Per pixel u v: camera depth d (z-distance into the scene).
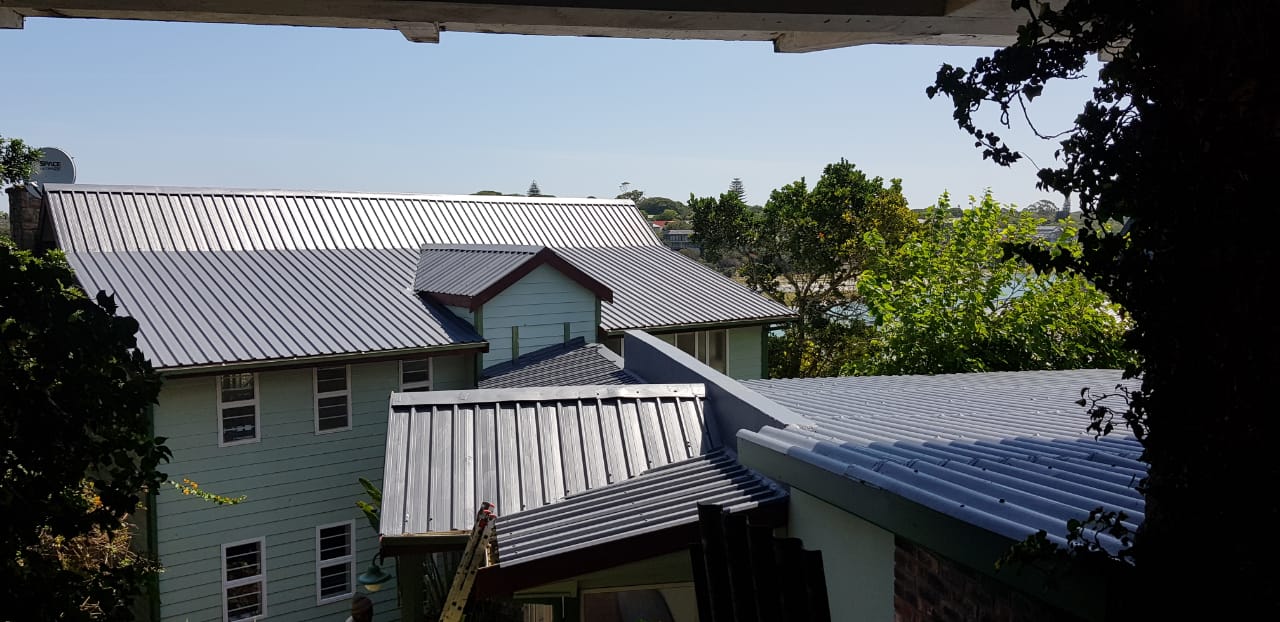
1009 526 3.46
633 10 3.36
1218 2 2.14
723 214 41.97
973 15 3.50
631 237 24.41
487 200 23.41
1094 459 4.70
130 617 3.93
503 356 16.75
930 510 4.01
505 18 3.41
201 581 14.10
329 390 15.33
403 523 7.29
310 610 15.16
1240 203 2.10
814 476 5.27
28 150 16.14
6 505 3.47
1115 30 2.47
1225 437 2.19
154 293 15.66
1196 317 2.25
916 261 18.84
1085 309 17.30
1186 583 2.36
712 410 8.90
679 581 6.26
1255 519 2.13
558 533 6.49
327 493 15.35
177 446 13.77
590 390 8.98
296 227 19.80
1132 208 2.40
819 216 39.31
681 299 20.38
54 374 3.57
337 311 16.31
